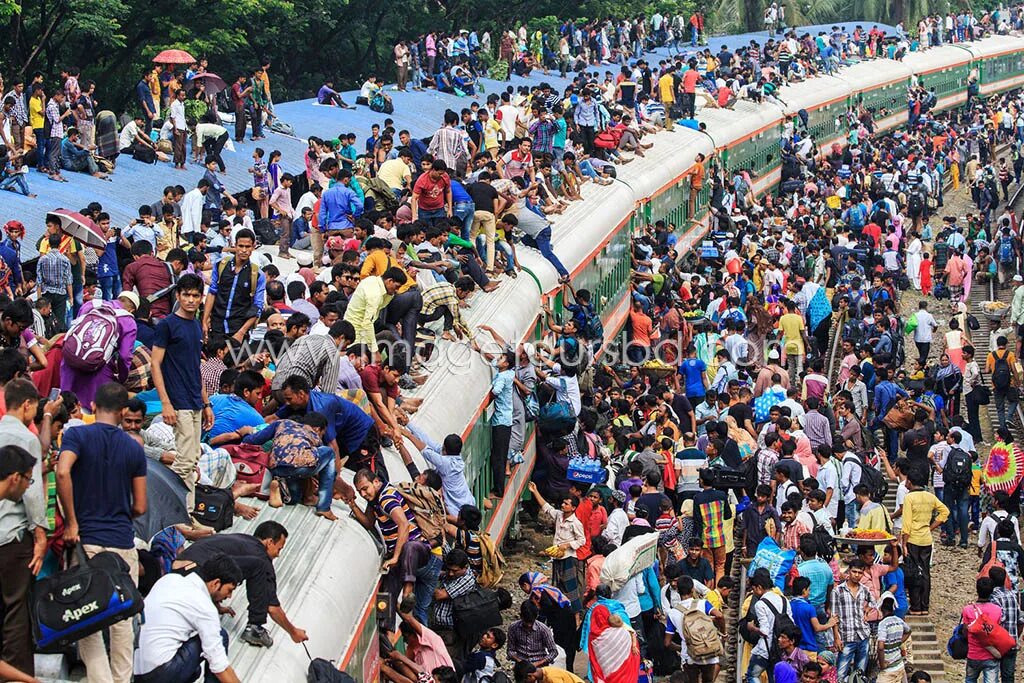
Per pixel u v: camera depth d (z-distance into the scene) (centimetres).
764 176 4512
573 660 1526
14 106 2200
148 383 1278
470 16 5603
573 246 2345
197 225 1977
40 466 823
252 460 1170
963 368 2738
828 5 8381
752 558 1791
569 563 1655
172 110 2405
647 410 2083
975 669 1656
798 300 2872
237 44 4519
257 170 2389
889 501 2200
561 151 2659
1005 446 2148
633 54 5381
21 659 816
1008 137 6072
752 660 1495
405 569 1225
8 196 1956
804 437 1950
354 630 1025
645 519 1656
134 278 1456
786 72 5331
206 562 864
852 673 1581
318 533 1089
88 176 2202
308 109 3122
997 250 3691
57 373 1241
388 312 1545
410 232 1700
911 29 8344
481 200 1992
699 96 4338
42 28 3822
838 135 5500
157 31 4272
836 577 1675
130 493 877
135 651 845
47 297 1567
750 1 7675
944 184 5241
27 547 816
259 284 1397
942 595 2025
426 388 1537
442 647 1267
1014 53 7956
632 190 2953
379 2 5128
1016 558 1816
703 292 2709
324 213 1908
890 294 2991
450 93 3731
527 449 1917
